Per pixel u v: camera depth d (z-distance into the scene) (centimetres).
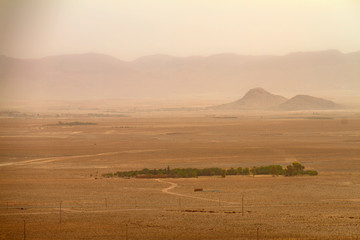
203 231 6631
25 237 6481
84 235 6519
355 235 6384
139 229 6775
